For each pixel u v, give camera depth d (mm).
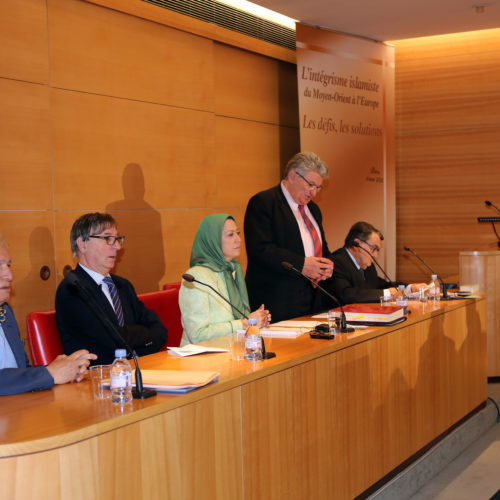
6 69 3941
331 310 3523
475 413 4363
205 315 3023
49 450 1680
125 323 3100
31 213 4090
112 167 4637
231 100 5840
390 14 6059
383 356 3170
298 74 6098
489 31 7188
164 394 2045
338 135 6406
